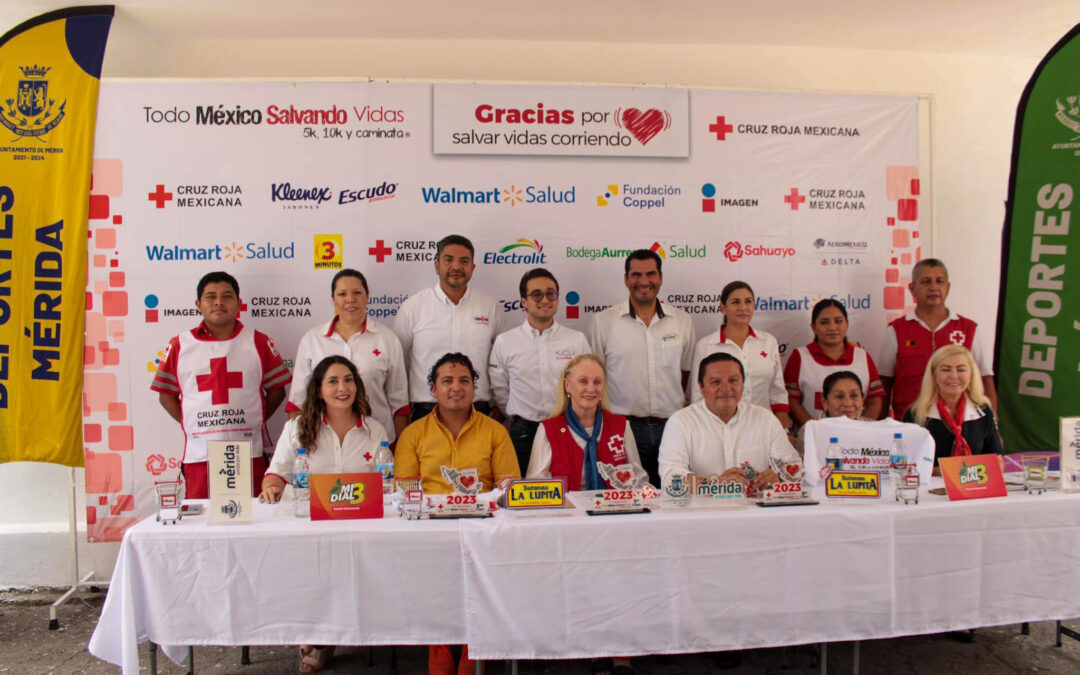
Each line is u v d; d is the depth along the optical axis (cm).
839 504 265
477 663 248
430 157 420
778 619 250
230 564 241
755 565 249
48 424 398
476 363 394
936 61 484
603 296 432
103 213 402
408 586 242
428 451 316
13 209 394
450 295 396
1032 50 479
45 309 398
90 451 401
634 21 426
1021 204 430
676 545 246
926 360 421
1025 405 427
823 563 252
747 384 393
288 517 260
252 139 410
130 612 239
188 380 383
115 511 402
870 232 452
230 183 409
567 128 427
